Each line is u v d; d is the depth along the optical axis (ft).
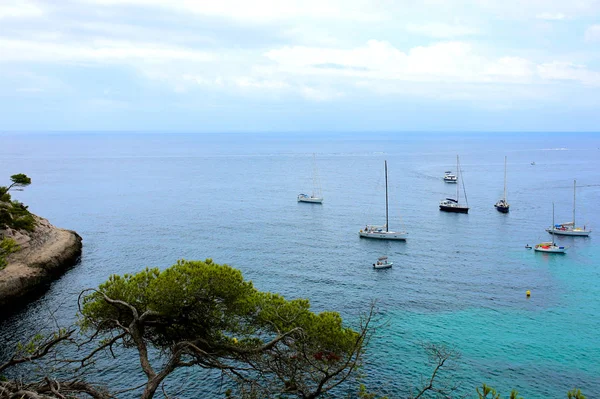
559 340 161.89
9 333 156.04
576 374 139.64
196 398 117.70
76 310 177.37
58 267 225.97
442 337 162.20
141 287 69.00
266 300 73.72
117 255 259.19
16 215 228.02
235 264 247.09
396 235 306.14
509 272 238.48
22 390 52.08
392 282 221.25
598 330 170.50
